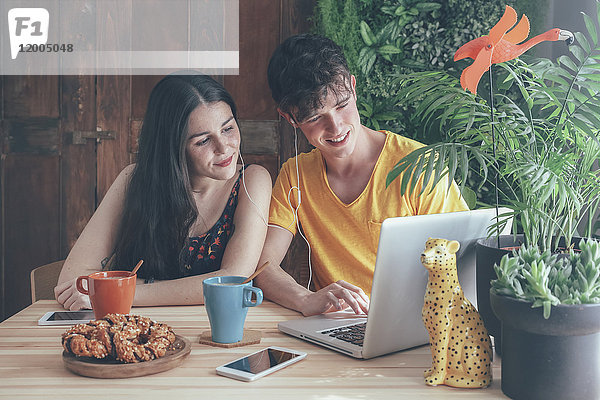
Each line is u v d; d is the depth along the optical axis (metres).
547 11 2.46
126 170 1.74
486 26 2.63
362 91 2.72
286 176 1.79
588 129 1.04
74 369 0.91
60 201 3.02
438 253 0.86
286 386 0.87
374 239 1.68
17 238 3.04
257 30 2.96
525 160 1.02
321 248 1.75
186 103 1.56
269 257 1.60
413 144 1.71
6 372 0.92
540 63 1.19
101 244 1.63
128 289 1.17
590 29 1.12
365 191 1.68
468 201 2.29
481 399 0.83
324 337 1.07
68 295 1.35
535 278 0.77
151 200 1.63
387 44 2.71
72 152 3.01
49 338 1.11
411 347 1.06
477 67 0.94
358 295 1.28
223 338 1.06
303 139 2.94
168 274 1.66
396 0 2.70
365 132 1.75
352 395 0.84
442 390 0.86
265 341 1.09
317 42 1.49
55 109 3.00
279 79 1.49
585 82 1.11
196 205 1.66
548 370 0.78
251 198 1.64
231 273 1.47
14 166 3.02
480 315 0.95
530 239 1.00
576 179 1.07
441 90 1.23
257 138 2.96
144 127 1.65
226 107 1.62
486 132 1.20
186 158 1.62
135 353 0.91
